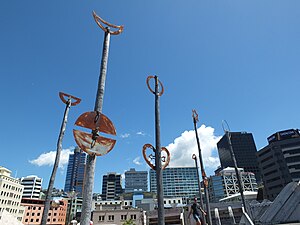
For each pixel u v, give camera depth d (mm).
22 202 91562
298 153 85188
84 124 6055
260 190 97562
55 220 98438
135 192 125938
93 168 5871
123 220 56625
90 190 5594
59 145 14086
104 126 6324
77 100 15617
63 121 14680
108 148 6203
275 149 89562
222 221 42656
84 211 5379
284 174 84375
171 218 54531
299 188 13914
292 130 93875
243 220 14172
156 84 9234
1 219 11695
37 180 160000
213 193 142750
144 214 56906
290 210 13445
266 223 14094
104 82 6934
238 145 198250
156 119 8422
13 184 85688
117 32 8109
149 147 7871
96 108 6449
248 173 146000
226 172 146125
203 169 16578
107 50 7535
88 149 5875
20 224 12406
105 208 66250
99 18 7832
